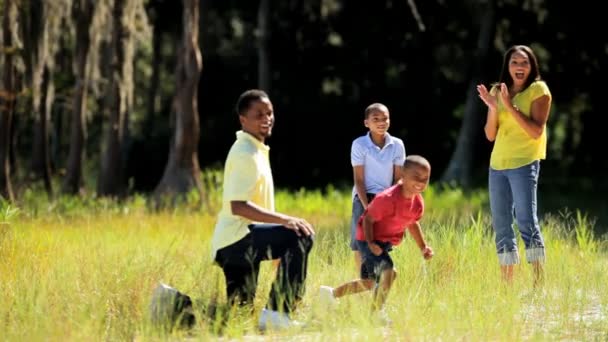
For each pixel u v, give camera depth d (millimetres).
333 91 73438
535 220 17453
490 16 61750
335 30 70000
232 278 14734
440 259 18219
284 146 71938
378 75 71188
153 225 31125
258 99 14516
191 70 42438
